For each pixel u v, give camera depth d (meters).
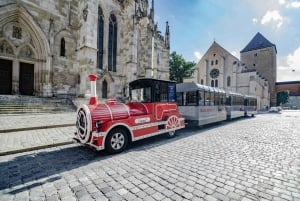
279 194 3.48
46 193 3.49
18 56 17.34
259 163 5.22
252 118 22.52
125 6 25.53
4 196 3.37
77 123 6.52
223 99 16.23
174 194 3.46
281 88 72.81
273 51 57.56
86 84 18.81
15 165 5.00
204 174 4.41
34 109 14.18
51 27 19.14
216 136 9.43
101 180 4.07
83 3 19.64
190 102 12.24
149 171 4.60
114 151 6.18
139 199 3.27
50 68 19.02
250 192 3.54
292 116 26.69
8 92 17.08
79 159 5.57
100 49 22.95
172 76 54.47
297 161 5.40
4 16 15.95
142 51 29.75
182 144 7.59
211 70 52.28
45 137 7.83
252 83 45.25
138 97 8.54
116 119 6.37
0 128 8.55
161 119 8.29
